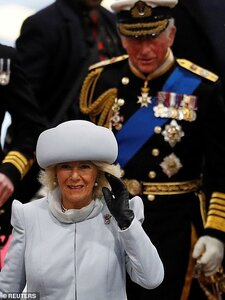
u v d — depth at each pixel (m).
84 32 22.86
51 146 14.11
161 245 18.22
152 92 18.48
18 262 14.45
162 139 18.28
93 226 14.34
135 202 14.54
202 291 18.72
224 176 18.33
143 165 18.28
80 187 14.20
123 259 14.32
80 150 14.02
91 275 14.11
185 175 18.39
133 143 18.38
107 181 14.45
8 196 19.05
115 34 23.25
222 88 19.72
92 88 18.95
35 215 14.45
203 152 18.58
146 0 17.98
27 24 22.72
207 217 18.45
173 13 20.20
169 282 18.19
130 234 13.91
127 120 18.48
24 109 19.55
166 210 18.25
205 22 20.11
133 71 18.64
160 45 18.22
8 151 19.86
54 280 14.12
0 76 19.33
